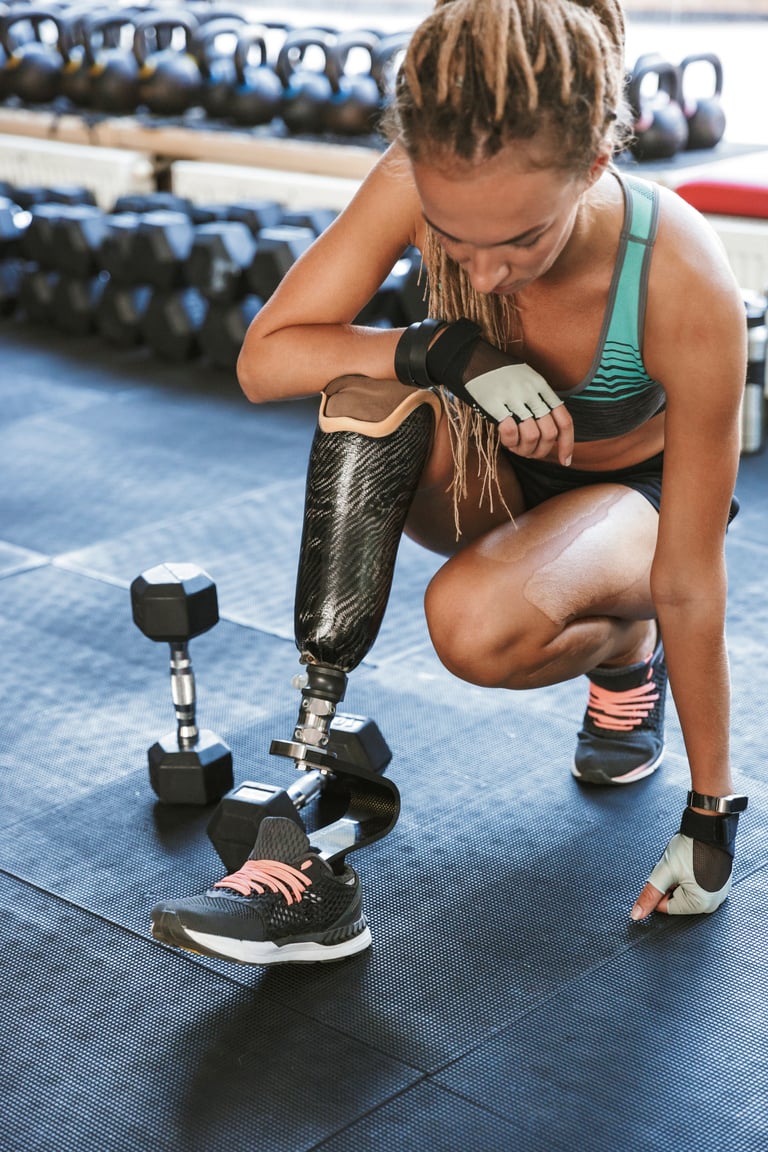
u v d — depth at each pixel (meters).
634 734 1.94
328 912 1.54
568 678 1.73
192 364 4.22
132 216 4.28
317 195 4.46
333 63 4.38
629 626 1.78
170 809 1.91
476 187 1.14
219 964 1.58
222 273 3.94
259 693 2.25
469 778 1.97
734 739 2.04
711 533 1.47
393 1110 1.35
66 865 1.78
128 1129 1.32
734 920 1.64
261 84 4.64
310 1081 1.38
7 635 2.47
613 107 1.20
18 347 4.41
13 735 2.13
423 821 1.87
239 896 1.49
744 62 4.90
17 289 4.71
